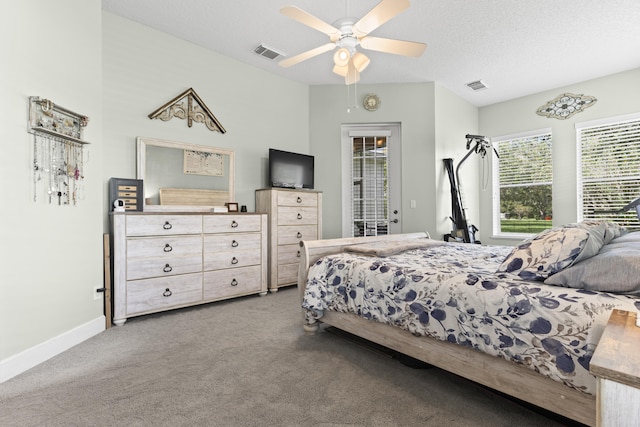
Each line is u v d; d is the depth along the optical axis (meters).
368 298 1.82
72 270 2.18
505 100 5.15
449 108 4.78
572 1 2.71
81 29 2.29
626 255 1.15
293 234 3.85
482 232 5.39
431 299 1.52
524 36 3.26
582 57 3.70
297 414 1.38
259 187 4.05
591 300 1.11
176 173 3.32
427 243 2.66
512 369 1.28
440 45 3.44
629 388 0.52
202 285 3.00
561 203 4.59
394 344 1.74
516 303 1.24
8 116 1.74
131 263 2.61
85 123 2.27
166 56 3.29
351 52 2.29
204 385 1.62
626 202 4.06
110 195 2.79
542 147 4.79
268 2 2.78
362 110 4.58
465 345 1.39
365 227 4.64
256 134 4.04
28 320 1.84
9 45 1.75
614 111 4.12
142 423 1.32
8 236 1.74
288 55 3.73
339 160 4.61
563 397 1.14
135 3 2.81
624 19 2.96
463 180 5.08
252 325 2.52
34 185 1.89
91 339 2.24
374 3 2.76
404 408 1.42
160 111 3.20
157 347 2.10
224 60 3.75
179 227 2.87
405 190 4.57
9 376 1.69
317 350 2.04
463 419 1.34
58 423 1.32
